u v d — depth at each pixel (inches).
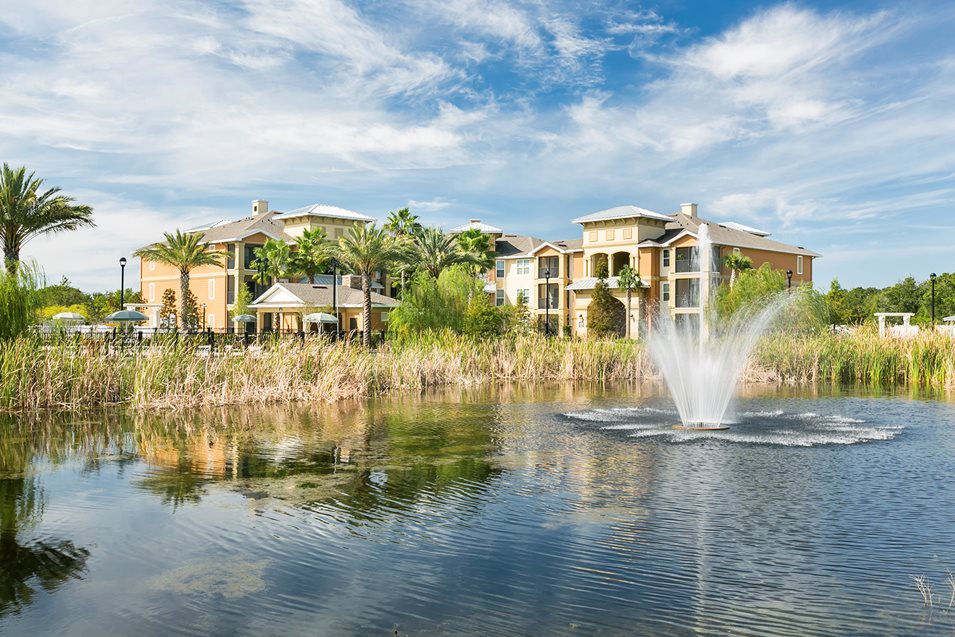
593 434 653.9
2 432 670.5
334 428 696.4
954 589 272.4
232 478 472.7
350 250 1819.6
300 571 297.3
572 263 2923.2
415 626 244.4
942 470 486.3
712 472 484.7
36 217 1556.3
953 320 2170.3
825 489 432.8
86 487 447.8
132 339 1020.5
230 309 2760.8
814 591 272.2
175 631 242.7
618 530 350.6
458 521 368.2
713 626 242.5
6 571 300.7
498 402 933.2
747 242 2659.9
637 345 1440.7
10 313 888.3
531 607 259.1
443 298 1576.0
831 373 1304.1
